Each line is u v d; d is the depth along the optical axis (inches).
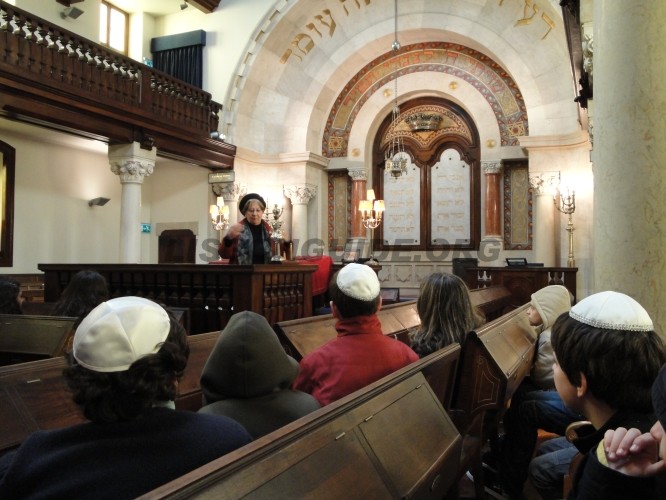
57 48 356.8
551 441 124.3
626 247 124.7
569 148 485.4
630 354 66.8
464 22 514.3
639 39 124.6
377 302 107.7
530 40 490.3
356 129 605.3
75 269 250.4
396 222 613.0
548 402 135.3
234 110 530.3
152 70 431.5
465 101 569.0
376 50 574.6
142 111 415.2
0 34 320.8
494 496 137.6
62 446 51.9
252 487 49.1
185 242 549.3
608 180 128.9
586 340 68.7
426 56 581.9
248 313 80.0
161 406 57.2
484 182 568.1
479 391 130.8
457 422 126.6
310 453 58.3
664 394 43.3
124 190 423.2
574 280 395.2
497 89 556.7
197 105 487.5
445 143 600.1
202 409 75.3
